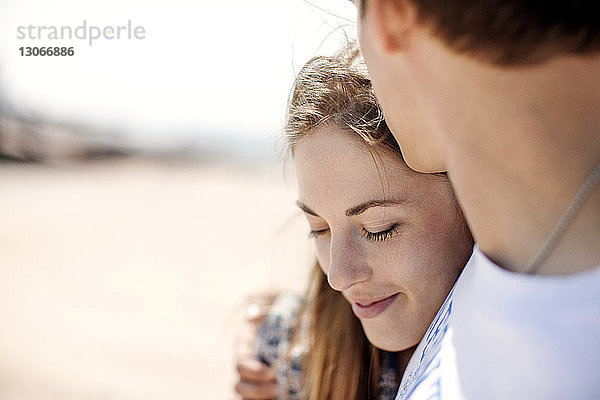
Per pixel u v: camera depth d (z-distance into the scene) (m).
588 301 0.71
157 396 4.33
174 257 8.34
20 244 8.95
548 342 0.72
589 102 0.71
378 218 1.17
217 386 4.52
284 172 1.66
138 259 8.23
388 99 0.85
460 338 0.83
